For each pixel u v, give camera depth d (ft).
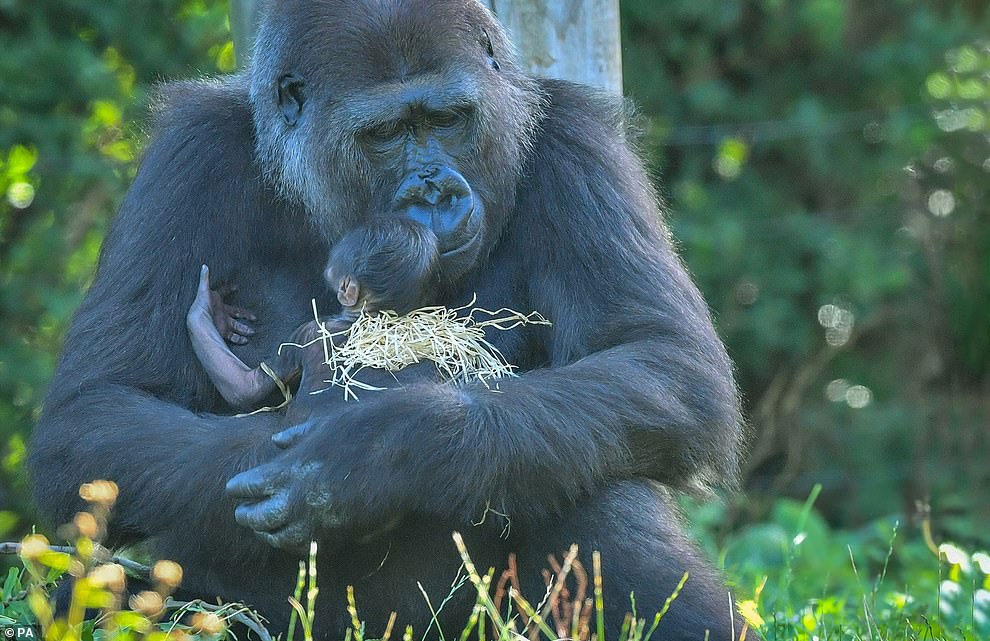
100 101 70.49
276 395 28.84
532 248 30.94
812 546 53.88
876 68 80.23
